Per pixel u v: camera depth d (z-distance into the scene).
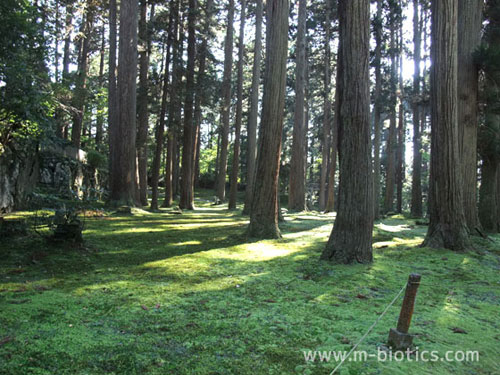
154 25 18.44
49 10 15.11
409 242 9.75
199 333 3.38
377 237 10.54
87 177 19.47
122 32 15.41
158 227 11.28
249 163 18.66
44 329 3.28
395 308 4.34
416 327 3.76
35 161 13.84
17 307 3.79
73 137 19.88
